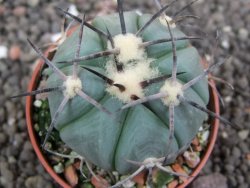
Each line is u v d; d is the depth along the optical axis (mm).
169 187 157
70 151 161
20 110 198
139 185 154
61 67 130
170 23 134
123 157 123
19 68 208
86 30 131
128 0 222
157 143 122
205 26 218
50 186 186
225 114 203
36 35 214
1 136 194
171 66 123
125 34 123
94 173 156
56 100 127
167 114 120
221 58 212
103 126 120
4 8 220
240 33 218
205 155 163
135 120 119
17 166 192
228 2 227
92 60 125
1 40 214
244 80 207
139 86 118
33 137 161
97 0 222
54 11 218
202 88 133
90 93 119
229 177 193
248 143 199
